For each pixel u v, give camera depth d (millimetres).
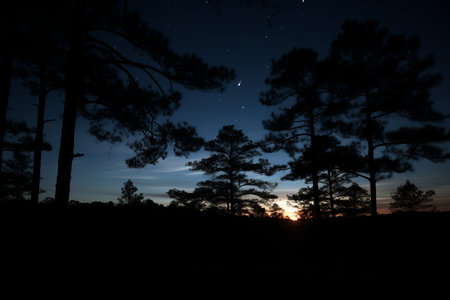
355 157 14875
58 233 6344
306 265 7391
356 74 14422
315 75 15727
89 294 4324
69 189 7633
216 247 8586
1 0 6352
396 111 14531
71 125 7707
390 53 14703
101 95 8711
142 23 8031
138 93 8930
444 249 8633
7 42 7008
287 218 15430
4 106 7113
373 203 14047
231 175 21484
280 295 4926
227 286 5242
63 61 11195
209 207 21969
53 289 4312
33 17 7602
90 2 8359
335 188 22750
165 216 10125
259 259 7973
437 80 13586
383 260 7977
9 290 4098
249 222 12414
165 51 8203
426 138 13453
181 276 5629
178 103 9602
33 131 15984
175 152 9844
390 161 14016
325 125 15727
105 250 6238
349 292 5148
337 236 11484
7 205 7816
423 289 5355
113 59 8234
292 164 17250
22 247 5438
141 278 5227
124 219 8680
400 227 11578
